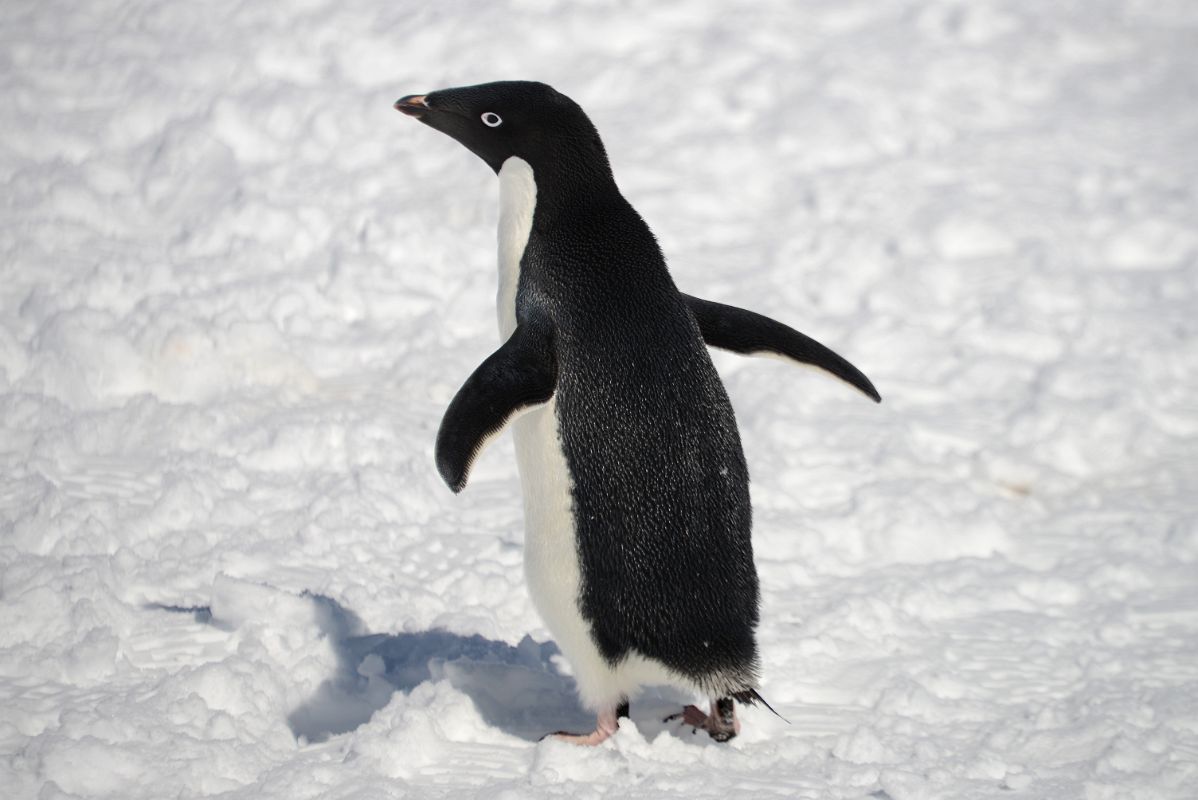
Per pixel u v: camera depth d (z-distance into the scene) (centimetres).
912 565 2052
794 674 1661
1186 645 1770
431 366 2692
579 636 1390
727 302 3000
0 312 2758
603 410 1338
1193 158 3734
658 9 4425
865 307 3055
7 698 1480
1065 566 2039
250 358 2589
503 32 4275
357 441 2298
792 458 2388
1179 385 2719
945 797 1352
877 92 4009
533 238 1415
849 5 4556
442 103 1447
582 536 1352
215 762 1356
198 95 3944
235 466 2198
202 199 3447
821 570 2019
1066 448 2452
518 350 1350
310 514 2066
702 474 1352
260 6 4428
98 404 2470
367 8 4416
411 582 1898
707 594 1352
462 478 1251
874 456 2412
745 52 4191
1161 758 1445
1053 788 1380
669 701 1592
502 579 1875
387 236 3186
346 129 3794
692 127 3853
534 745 1466
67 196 3297
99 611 1664
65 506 1964
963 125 3938
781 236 3344
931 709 1582
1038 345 2867
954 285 3136
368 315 2944
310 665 1605
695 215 3444
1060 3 4656
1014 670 1703
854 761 1434
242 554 1912
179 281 2961
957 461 2423
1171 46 4472
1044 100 4116
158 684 1502
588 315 1354
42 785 1294
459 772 1388
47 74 4069
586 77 4088
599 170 1430
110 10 4491
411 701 1490
